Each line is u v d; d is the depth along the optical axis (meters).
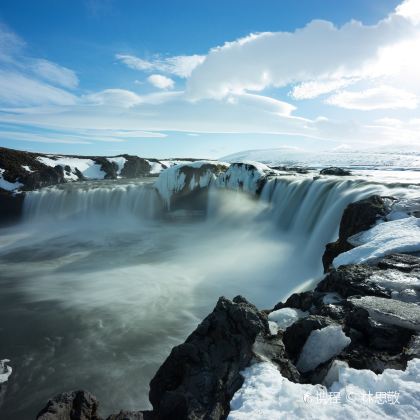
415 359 4.05
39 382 8.09
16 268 17.62
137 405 7.37
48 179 35.75
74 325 10.87
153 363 8.77
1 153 38.88
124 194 30.03
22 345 9.74
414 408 3.34
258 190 23.64
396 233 8.98
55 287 14.46
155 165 55.78
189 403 4.33
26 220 30.83
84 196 30.39
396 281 6.38
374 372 4.35
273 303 12.41
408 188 14.86
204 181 27.09
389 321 5.07
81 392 5.06
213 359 4.93
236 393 4.13
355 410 3.43
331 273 7.44
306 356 4.91
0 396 7.64
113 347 9.55
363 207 11.64
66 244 22.73
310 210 18.92
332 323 5.30
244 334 5.16
